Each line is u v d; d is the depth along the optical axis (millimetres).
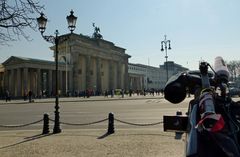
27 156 10609
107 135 15055
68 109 38031
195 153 2258
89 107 41906
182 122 3309
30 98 63531
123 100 67312
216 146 2270
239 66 97500
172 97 2996
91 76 124688
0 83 117062
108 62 135500
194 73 3213
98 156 10344
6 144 13148
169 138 13688
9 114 32281
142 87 173875
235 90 3301
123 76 146375
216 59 3266
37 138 14742
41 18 18281
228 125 2523
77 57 113812
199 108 2574
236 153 2236
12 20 11734
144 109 34812
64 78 112250
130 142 12867
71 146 12297
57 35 19906
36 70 108312
